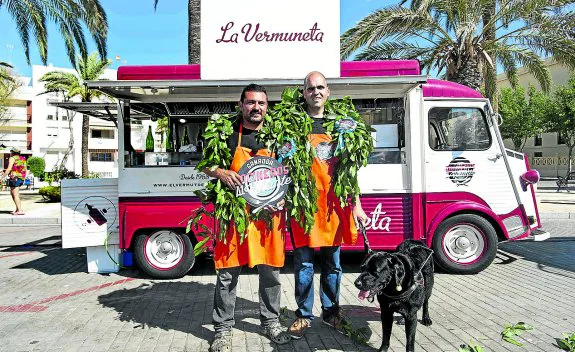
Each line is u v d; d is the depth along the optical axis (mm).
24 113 49875
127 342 4359
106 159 51031
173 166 6570
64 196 6785
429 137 6734
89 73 27938
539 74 15539
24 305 5543
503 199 6820
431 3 14102
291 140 4105
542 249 8719
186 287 6289
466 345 4191
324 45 6336
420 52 15281
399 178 6688
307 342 4324
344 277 6715
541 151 45156
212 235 4418
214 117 4230
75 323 4887
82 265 7797
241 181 4098
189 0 11352
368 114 6863
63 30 15562
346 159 4242
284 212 4246
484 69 15797
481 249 6730
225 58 6332
